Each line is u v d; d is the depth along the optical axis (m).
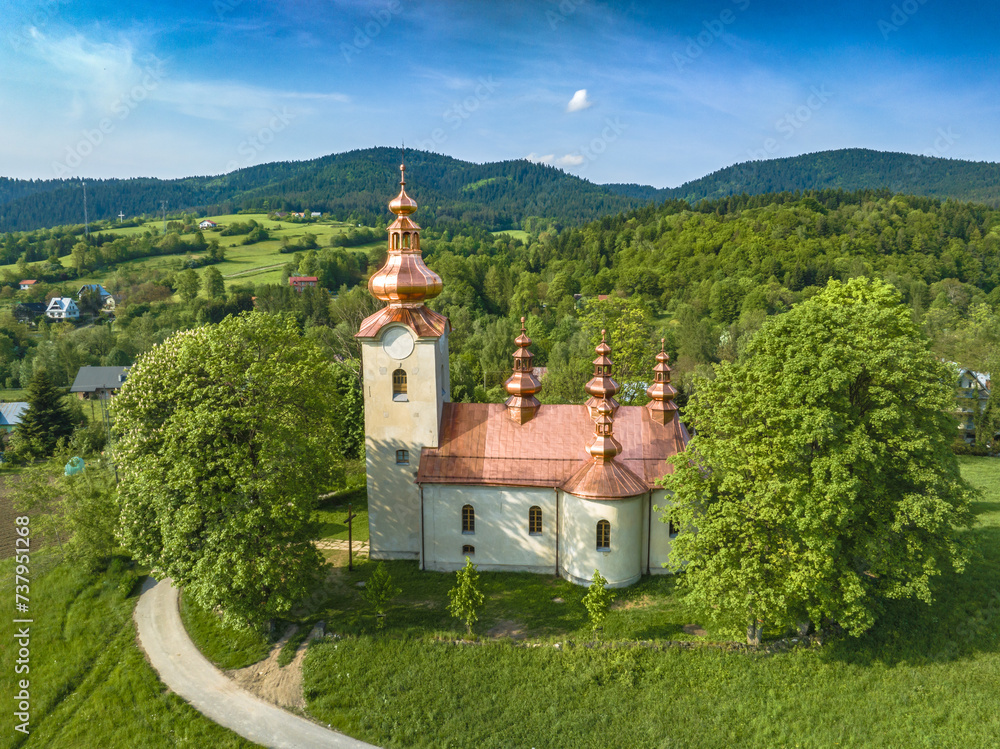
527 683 30.11
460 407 43.19
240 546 31.52
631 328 76.75
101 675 33.12
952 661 31.02
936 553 29.20
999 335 86.69
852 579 28.66
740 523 30.28
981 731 26.67
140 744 28.00
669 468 39.38
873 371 28.97
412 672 30.95
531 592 38.09
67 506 42.78
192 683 31.59
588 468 38.56
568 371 79.56
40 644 36.31
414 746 27.11
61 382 109.81
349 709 29.23
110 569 42.78
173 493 32.81
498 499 40.03
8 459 79.50
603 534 37.97
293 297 126.50
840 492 27.44
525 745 26.89
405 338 39.94
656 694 29.36
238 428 33.56
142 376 36.31
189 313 127.44
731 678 30.11
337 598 38.06
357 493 55.38
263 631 34.44
